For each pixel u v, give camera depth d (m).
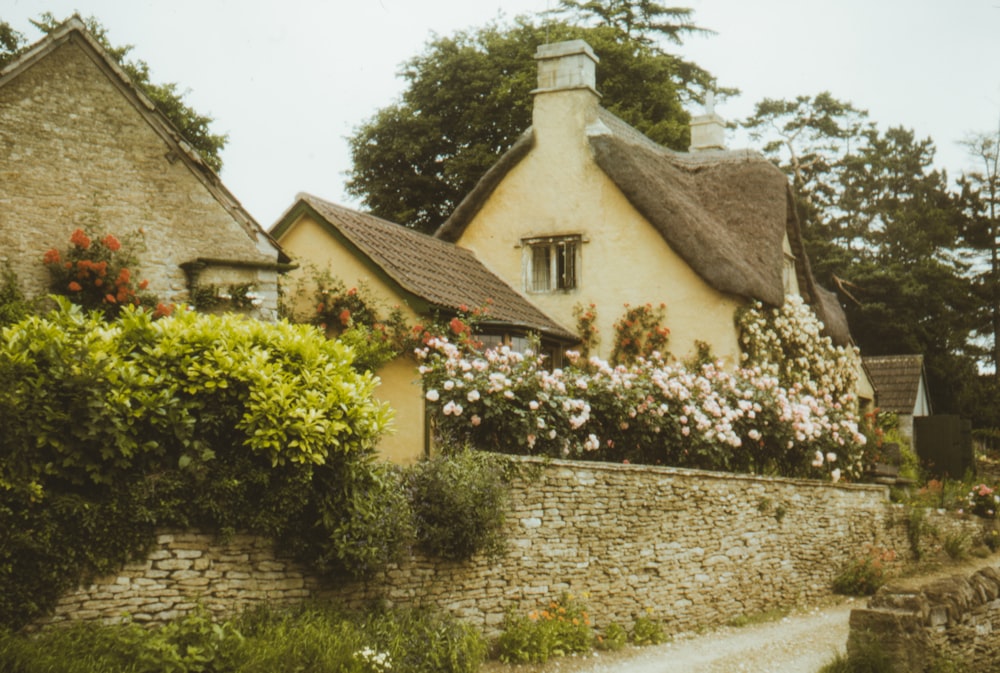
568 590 10.52
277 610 8.16
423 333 14.84
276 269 13.84
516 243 19.30
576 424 11.14
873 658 8.48
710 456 12.80
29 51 12.61
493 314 16.17
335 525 8.36
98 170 12.91
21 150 12.47
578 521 10.68
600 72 31.00
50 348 7.14
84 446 7.16
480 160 28.41
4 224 12.27
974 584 9.66
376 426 8.51
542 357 11.58
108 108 13.05
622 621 11.01
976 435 36.25
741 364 17.86
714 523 12.43
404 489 9.14
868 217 47.00
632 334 18.27
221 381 7.79
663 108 31.80
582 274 18.78
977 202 47.66
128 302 12.54
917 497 18.55
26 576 6.93
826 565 14.59
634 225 18.50
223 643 7.36
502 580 9.89
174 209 13.32
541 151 19.33
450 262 18.05
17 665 6.29
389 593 8.97
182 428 7.60
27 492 6.90
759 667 9.81
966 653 9.23
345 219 16.39
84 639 6.98
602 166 18.66
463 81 29.77
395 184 30.30
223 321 8.23
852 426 15.88
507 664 9.29
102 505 7.29
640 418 12.11
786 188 21.00
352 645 7.83
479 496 9.52
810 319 19.61
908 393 29.77
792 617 12.93
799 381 18.77
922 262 41.72
